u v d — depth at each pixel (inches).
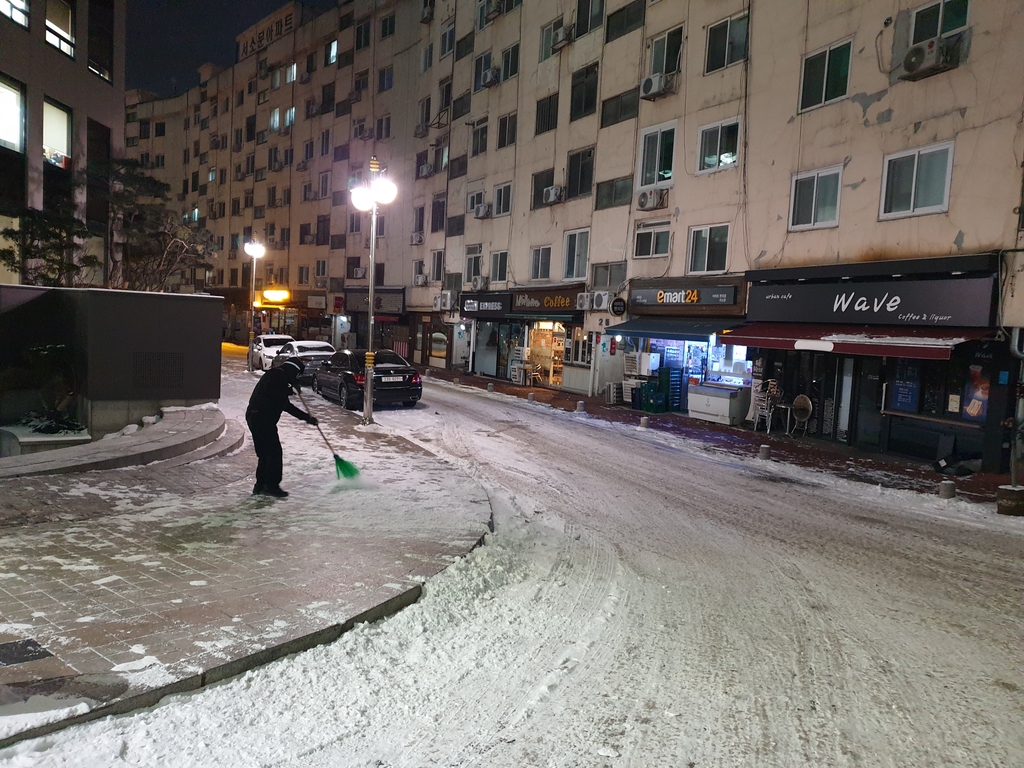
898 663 176.7
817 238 594.2
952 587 242.5
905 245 522.0
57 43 848.3
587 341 920.9
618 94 847.1
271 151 1994.3
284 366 317.1
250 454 408.8
